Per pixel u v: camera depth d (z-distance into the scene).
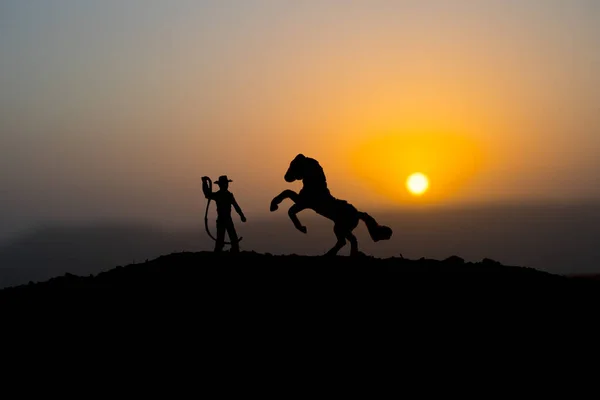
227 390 11.09
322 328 12.77
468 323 13.15
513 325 13.23
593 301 14.81
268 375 11.48
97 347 12.35
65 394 11.03
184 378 11.42
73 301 14.09
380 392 11.04
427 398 10.94
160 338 12.57
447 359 12.00
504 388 11.27
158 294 14.25
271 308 13.47
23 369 11.72
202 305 13.66
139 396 10.97
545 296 14.70
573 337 13.05
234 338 12.52
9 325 13.12
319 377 11.41
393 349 12.20
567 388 11.37
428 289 14.38
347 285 14.38
